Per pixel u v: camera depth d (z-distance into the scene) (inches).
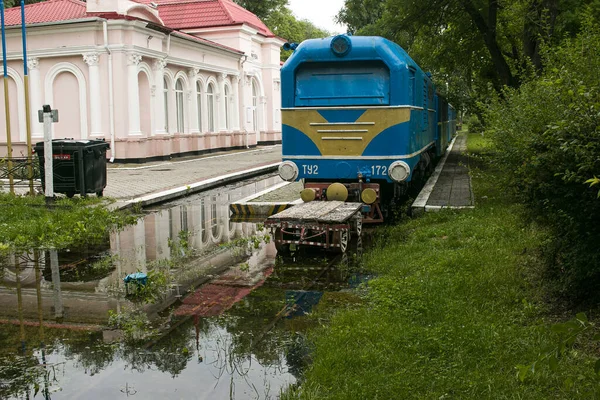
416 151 499.5
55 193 593.0
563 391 169.6
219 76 1396.4
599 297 230.4
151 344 229.5
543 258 283.1
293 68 456.1
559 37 729.0
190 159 1178.6
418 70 517.3
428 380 182.2
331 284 307.1
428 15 935.7
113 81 1032.2
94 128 1042.7
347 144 454.3
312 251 385.1
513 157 308.2
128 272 339.9
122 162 1048.2
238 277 325.1
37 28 1031.0
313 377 189.2
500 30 938.1
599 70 303.7
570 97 252.1
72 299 288.8
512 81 840.9
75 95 1056.2
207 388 191.9
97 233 453.1
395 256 339.6
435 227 405.4
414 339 211.5
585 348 198.1
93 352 222.4
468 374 183.5
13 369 208.1
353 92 450.6
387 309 245.3
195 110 1279.5
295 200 561.9
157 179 798.5
